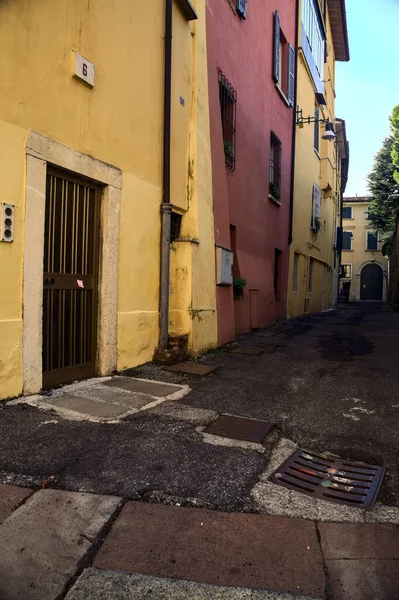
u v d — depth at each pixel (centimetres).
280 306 1377
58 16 436
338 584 207
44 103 426
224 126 906
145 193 599
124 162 552
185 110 704
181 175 690
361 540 239
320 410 454
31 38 407
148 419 401
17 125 398
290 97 1395
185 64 705
